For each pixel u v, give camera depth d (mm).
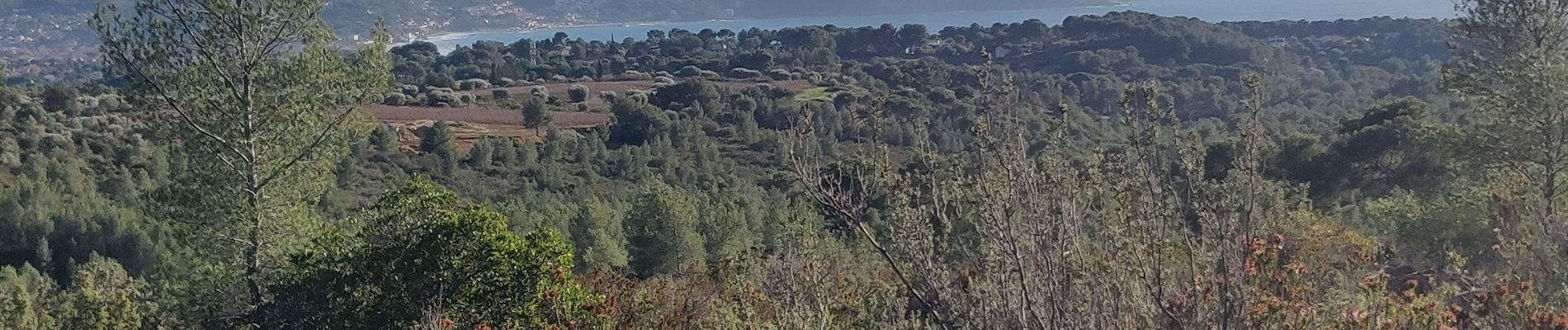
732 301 5938
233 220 11695
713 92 65250
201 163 11750
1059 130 3389
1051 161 3285
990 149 3281
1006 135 3277
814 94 66188
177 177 11797
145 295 11500
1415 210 11750
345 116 12367
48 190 30672
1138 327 3162
